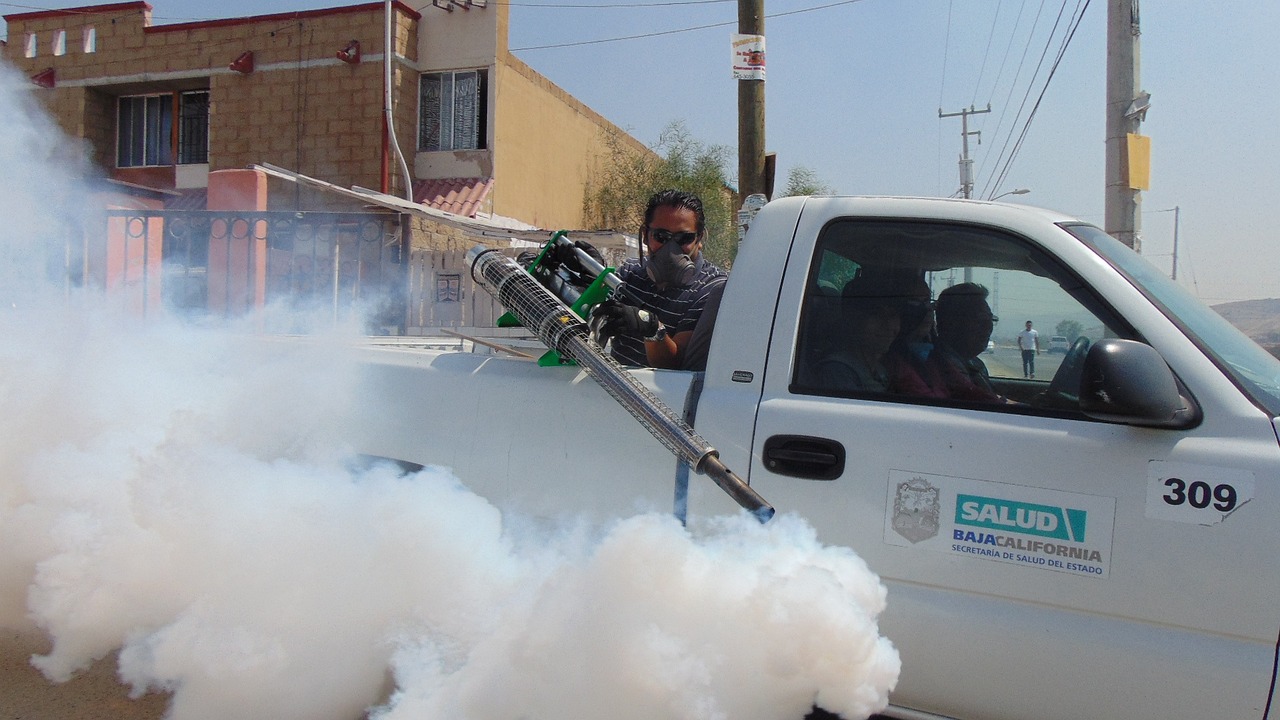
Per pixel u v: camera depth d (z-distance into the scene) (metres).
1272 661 2.10
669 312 3.53
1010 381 2.48
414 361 3.17
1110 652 2.23
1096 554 2.25
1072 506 2.28
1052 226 2.54
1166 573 2.20
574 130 19.38
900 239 2.68
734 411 2.62
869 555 2.44
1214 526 2.16
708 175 19.08
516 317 3.01
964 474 2.38
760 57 8.27
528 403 2.89
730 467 2.59
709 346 2.94
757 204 7.82
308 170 16.25
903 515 2.42
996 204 2.64
